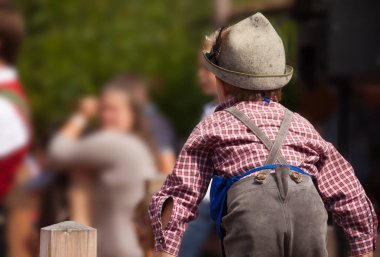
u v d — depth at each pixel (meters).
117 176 15.48
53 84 28.56
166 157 17.83
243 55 9.01
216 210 8.80
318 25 15.40
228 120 8.90
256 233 8.45
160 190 8.93
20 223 14.94
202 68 15.08
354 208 9.10
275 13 24.53
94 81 29.02
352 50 14.59
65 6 30.16
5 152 14.14
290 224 8.50
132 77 16.61
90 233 9.11
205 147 8.88
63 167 15.36
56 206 15.23
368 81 15.21
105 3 30.62
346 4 14.62
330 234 13.41
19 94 14.41
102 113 16.22
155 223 8.73
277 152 8.73
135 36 30.11
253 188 8.57
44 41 29.02
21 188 14.90
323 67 15.31
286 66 9.41
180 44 30.88
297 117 9.09
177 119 29.98
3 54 14.35
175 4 34.34
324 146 9.06
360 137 15.71
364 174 15.71
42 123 28.05
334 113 16.77
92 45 29.48
